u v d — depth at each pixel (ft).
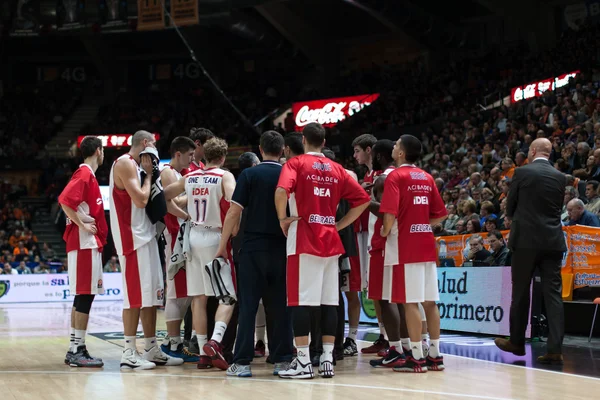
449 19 84.64
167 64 105.40
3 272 61.16
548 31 74.74
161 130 94.48
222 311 18.76
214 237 19.16
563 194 19.84
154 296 19.35
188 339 22.41
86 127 94.84
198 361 20.48
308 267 17.15
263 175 18.06
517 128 51.42
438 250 33.45
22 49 103.96
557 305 19.67
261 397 14.90
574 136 42.04
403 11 78.02
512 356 21.17
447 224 40.24
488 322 26.32
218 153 19.60
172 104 98.78
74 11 80.07
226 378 17.52
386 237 18.71
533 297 24.88
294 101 92.48
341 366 19.65
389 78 84.74
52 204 83.82
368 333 28.76
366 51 93.04
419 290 18.22
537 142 20.66
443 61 84.53
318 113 86.22
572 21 73.05
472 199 39.06
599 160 34.83
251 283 17.85
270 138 18.47
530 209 19.67
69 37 101.30
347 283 21.12
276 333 18.26
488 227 29.37
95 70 106.73
